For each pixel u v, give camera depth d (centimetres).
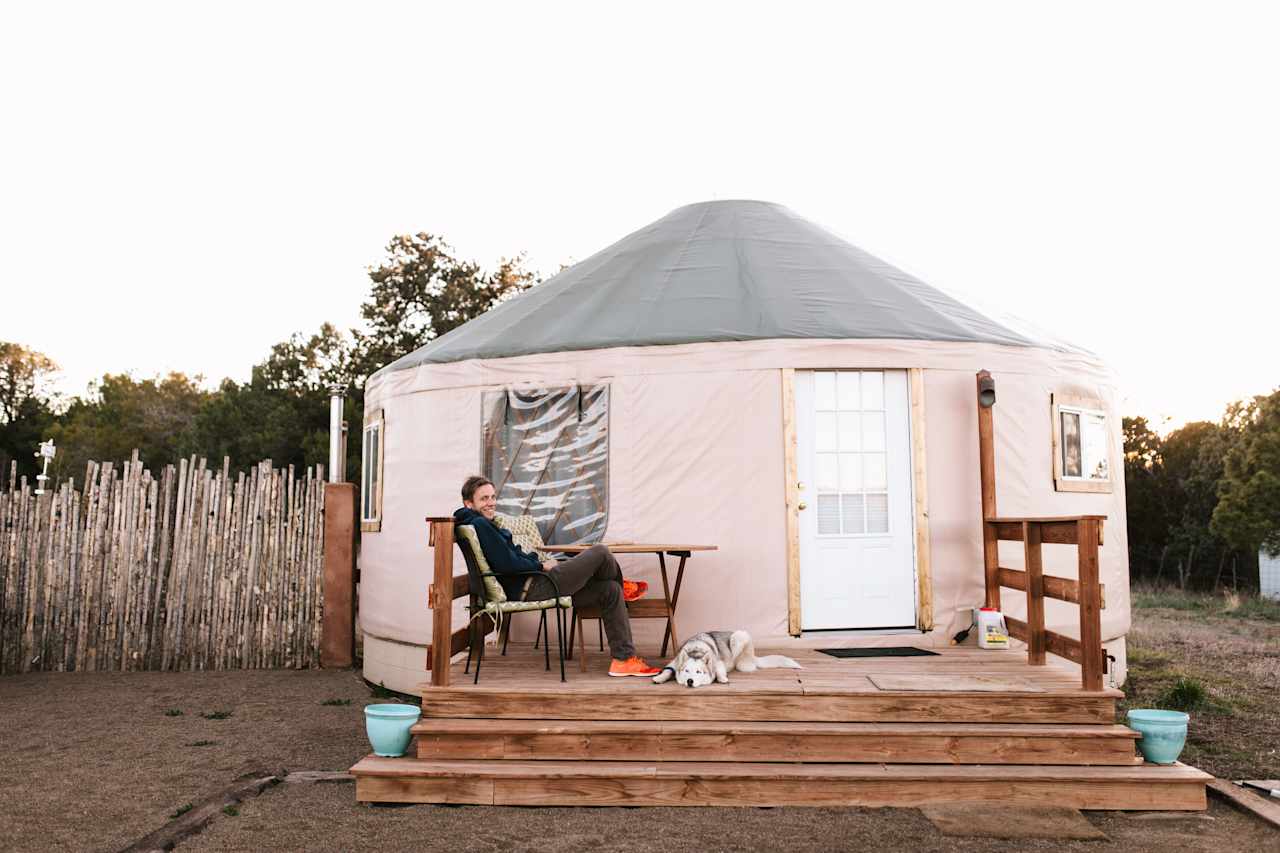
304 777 499
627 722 473
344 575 912
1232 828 418
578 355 669
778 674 518
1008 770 449
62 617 865
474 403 699
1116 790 441
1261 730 610
